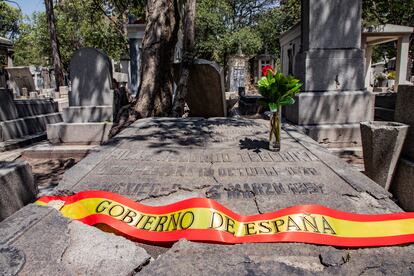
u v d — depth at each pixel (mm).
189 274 1626
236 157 3475
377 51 34031
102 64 7484
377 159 4031
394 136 3881
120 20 22297
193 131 4801
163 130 4879
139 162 3330
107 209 2258
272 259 1811
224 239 1950
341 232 1998
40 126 8898
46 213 2074
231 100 12312
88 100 7613
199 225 2033
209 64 7855
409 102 3965
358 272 1681
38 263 1626
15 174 2842
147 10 8188
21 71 17516
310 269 1731
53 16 18766
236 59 27047
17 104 8453
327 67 6445
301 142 4070
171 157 3488
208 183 2775
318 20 6402
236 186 2709
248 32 26203
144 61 8133
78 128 7289
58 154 6738
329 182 2779
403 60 14836
